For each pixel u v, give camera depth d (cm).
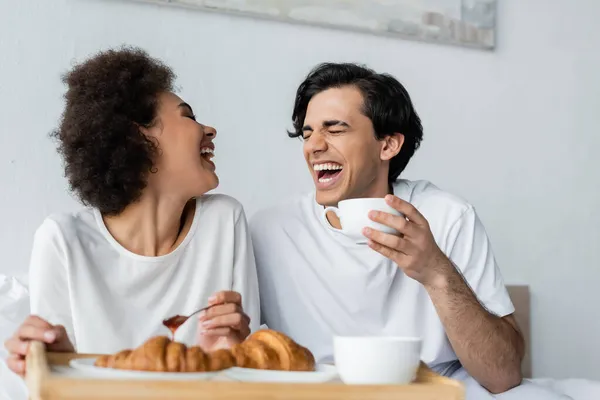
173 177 133
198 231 140
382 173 160
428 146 235
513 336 144
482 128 244
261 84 210
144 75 134
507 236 247
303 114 163
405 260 120
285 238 157
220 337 109
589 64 264
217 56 204
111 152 129
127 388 71
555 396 141
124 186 129
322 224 157
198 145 136
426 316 154
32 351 85
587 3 265
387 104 155
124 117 129
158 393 72
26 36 183
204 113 202
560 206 257
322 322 152
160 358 79
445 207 158
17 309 157
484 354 138
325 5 217
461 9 239
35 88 183
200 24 202
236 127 206
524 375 241
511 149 249
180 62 199
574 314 257
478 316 135
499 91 248
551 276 254
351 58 223
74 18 188
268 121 210
